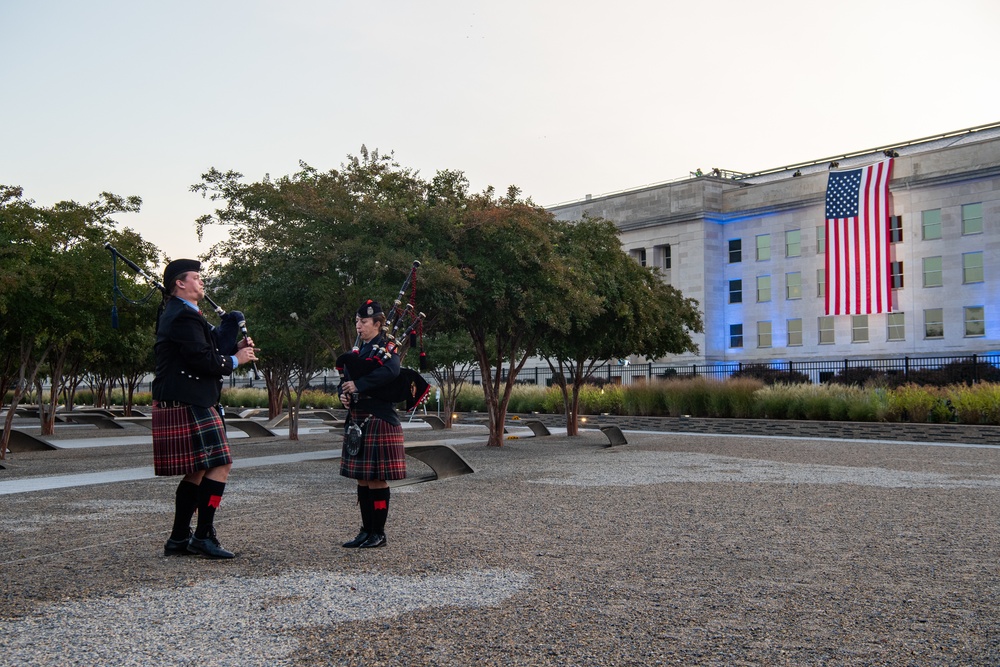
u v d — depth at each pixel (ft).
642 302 70.03
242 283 55.47
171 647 13.64
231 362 21.04
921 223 185.68
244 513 28.50
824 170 206.18
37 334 54.54
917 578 18.44
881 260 184.55
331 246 49.93
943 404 76.74
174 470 20.11
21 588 17.57
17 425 107.45
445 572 18.94
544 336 68.33
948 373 124.06
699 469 43.55
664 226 219.00
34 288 49.06
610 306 67.51
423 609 15.84
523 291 55.72
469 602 16.35
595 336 69.46
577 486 36.09
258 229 52.16
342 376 22.52
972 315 178.91
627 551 21.49
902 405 79.46
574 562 20.10
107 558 20.72
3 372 63.82
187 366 20.44
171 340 20.31
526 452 55.77
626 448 59.41
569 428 75.72
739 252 212.23
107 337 60.70
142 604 16.19
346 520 26.73
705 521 26.48
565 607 15.98
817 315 199.11
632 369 175.32
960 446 62.18
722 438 72.95
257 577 18.45
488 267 54.08
